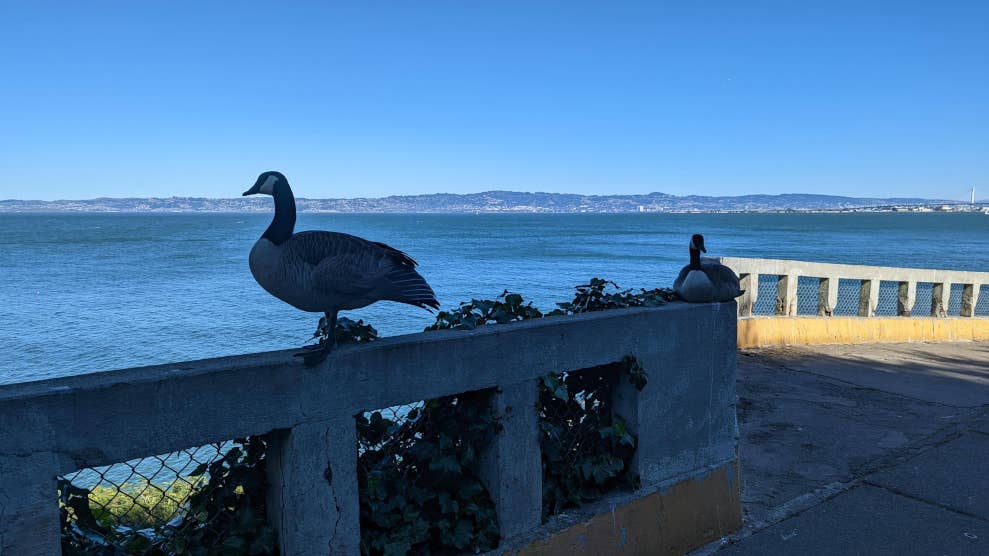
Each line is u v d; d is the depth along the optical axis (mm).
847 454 5980
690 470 4254
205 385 2318
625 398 3936
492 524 3232
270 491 2680
